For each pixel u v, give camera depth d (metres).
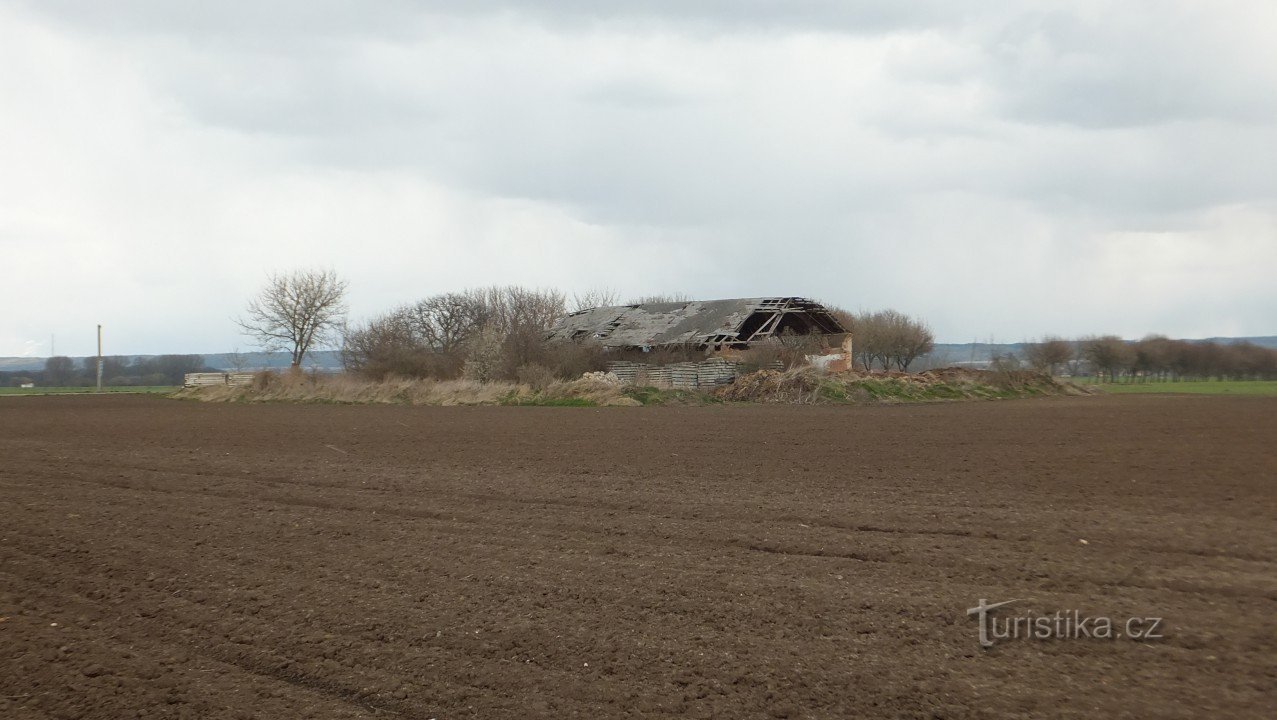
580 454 23.44
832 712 6.74
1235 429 29.27
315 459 23.09
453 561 11.59
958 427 30.38
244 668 7.98
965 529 13.02
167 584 10.71
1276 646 7.96
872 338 88.12
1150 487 16.81
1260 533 12.55
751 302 67.56
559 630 8.73
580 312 79.25
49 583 10.95
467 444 26.48
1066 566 10.84
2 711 7.08
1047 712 6.64
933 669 7.55
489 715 6.84
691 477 18.83
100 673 7.87
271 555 12.09
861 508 14.86
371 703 7.13
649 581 10.44
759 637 8.41
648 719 6.69
